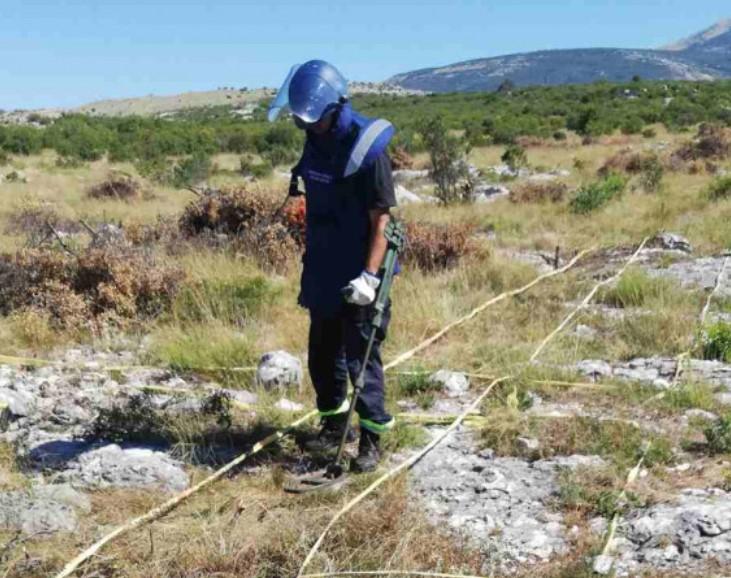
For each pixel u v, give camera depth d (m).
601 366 6.48
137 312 8.07
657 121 52.00
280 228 10.87
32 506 4.03
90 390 5.98
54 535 3.88
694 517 3.80
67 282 8.26
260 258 10.42
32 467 4.66
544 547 3.77
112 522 4.05
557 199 18.38
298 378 6.06
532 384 5.95
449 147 19.12
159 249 10.83
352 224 4.47
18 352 7.05
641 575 3.50
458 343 7.13
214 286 8.31
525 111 64.44
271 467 4.64
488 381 6.17
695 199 16.27
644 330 7.22
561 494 4.20
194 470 4.60
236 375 6.41
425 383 6.01
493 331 7.51
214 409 5.25
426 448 4.82
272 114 4.46
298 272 9.98
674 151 26.83
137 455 4.61
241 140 45.66
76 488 4.38
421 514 4.00
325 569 3.60
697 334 6.97
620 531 3.87
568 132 49.12
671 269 10.17
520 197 18.48
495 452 4.83
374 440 4.58
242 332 7.36
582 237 13.29
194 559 3.65
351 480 4.41
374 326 4.36
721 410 5.39
